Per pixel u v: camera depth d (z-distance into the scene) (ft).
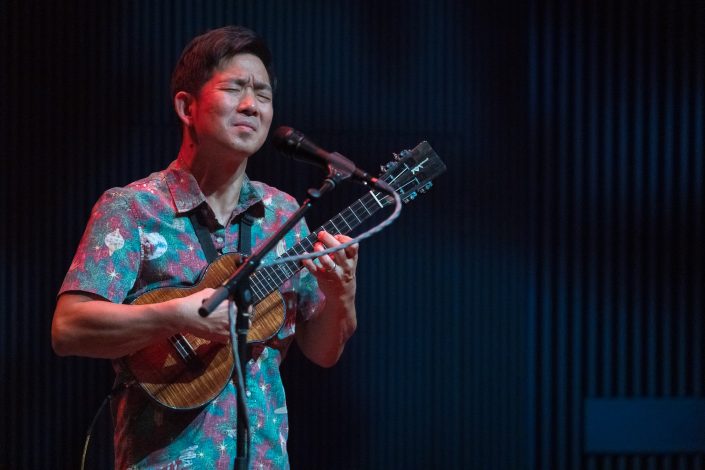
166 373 13.62
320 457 30.25
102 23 30.25
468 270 30.58
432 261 30.58
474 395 30.55
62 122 30.17
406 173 15.15
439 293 30.58
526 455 30.48
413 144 30.58
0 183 29.99
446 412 30.53
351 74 30.58
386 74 30.66
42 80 30.12
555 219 30.50
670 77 30.50
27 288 29.96
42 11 30.17
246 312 12.21
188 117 14.78
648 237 30.55
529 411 30.50
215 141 14.19
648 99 30.55
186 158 14.82
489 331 30.58
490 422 30.55
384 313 30.48
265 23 30.40
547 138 30.30
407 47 30.68
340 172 13.08
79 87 30.17
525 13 30.63
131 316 13.00
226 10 30.35
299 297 15.49
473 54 30.71
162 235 14.05
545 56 30.35
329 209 30.14
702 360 30.66
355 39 30.63
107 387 30.01
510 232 30.58
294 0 30.48
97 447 29.78
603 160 30.48
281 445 14.34
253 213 15.02
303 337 15.98
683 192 30.63
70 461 29.76
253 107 14.26
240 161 14.55
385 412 30.48
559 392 30.32
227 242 14.66
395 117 30.63
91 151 30.17
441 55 30.68
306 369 30.30
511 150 30.66
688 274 30.73
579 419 30.32
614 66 30.58
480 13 30.71
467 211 30.66
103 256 13.56
